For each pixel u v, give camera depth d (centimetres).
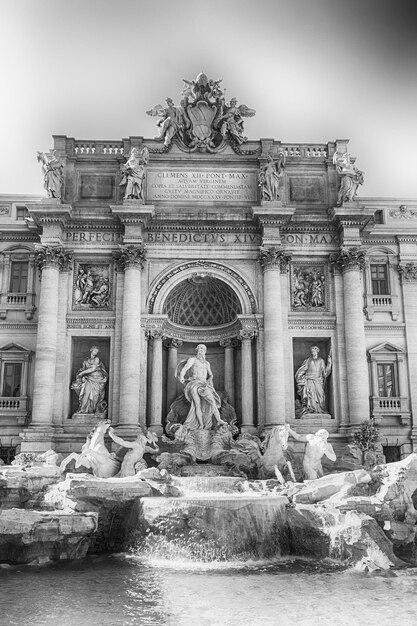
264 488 2991
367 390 3834
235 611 1803
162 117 4256
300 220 4053
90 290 4003
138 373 3797
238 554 2484
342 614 1778
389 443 3950
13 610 1805
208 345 4334
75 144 4225
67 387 3859
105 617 1742
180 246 4050
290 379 3919
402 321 4131
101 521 2717
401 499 2762
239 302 4031
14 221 4194
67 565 2405
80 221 4012
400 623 1703
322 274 4119
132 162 4044
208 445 3656
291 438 3747
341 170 4116
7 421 3878
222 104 4269
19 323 4016
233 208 4112
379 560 2367
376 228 4225
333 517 2511
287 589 2039
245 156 4206
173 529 2530
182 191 4172
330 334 4000
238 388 4116
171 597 1942
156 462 3553
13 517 2433
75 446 3731
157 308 3962
